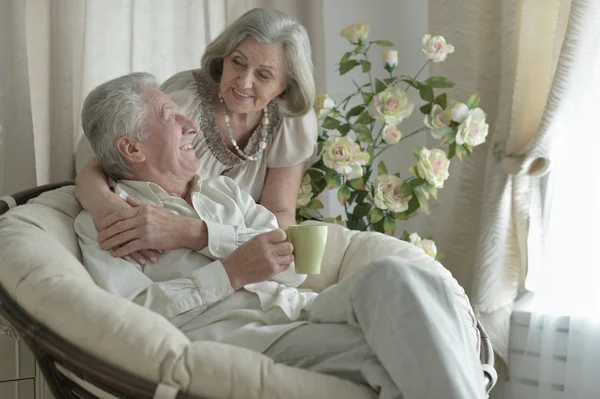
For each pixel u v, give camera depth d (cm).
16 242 151
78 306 129
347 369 138
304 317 162
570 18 223
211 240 168
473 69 272
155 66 255
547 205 250
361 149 256
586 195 236
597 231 235
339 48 306
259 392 123
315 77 282
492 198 254
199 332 157
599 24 222
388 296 132
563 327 239
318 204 254
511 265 258
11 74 223
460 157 246
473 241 271
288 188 230
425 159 238
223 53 206
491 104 269
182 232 166
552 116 231
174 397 121
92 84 241
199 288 160
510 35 254
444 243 281
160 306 157
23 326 133
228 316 160
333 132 296
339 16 305
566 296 239
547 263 246
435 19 284
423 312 128
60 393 147
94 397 140
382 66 313
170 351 124
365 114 254
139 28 250
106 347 125
